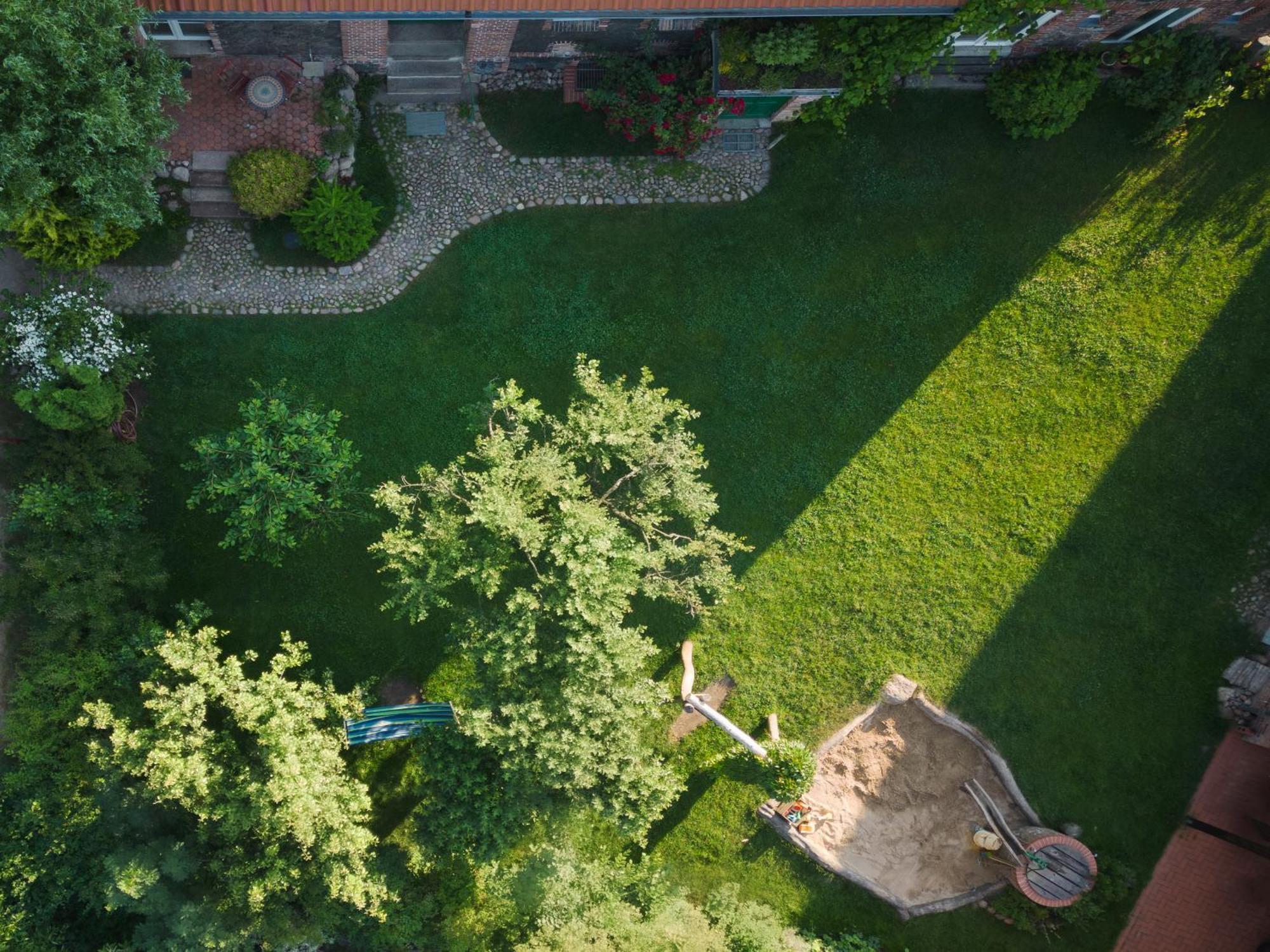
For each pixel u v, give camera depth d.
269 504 17.66
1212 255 21.61
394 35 18.84
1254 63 20.67
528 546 16.03
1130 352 21.66
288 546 18.98
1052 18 18.61
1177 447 21.53
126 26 15.39
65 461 17.77
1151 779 21.25
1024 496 21.67
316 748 17.45
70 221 16.62
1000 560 21.62
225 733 17.53
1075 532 21.58
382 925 18.70
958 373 21.66
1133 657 21.41
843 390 21.53
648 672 21.47
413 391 20.72
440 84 20.06
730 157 21.05
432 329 20.70
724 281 21.27
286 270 20.11
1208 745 21.20
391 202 20.31
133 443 19.45
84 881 18.36
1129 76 20.84
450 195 20.52
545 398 21.00
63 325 17.47
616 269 21.05
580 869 19.41
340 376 20.55
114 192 15.24
